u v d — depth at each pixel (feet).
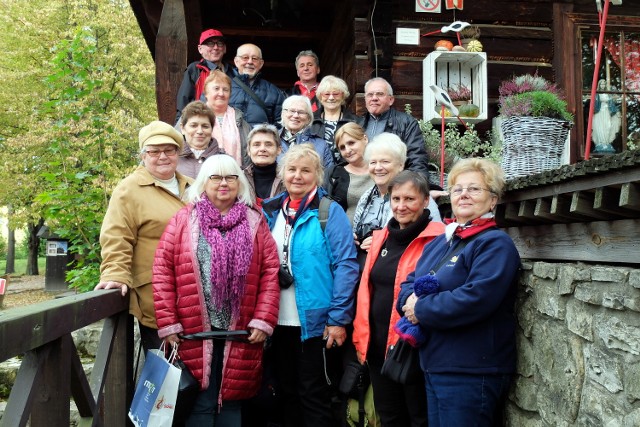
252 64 16.07
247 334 9.02
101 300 8.25
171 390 8.38
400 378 8.29
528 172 12.41
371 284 9.54
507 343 8.09
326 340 9.80
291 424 10.50
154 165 9.98
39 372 6.36
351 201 11.60
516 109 12.42
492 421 7.90
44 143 40.60
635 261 6.73
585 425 6.98
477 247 7.78
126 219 9.66
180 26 15.21
